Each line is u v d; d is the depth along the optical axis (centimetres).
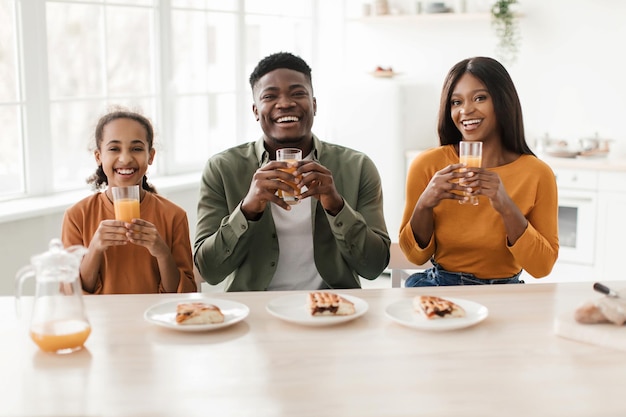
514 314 166
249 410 116
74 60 370
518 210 201
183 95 433
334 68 550
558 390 124
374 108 477
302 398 121
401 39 529
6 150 335
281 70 223
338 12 540
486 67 218
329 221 208
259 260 221
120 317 163
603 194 430
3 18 326
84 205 220
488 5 499
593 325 150
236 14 464
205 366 134
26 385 126
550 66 489
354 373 131
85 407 118
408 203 233
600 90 475
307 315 162
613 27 466
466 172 195
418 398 121
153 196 222
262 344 146
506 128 221
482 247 216
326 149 237
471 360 138
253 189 198
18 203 327
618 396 122
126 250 208
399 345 146
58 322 141
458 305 168
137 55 404
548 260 205
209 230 224
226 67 464
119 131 217
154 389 124
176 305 168
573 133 487
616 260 431
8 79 331
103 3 379
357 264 219
